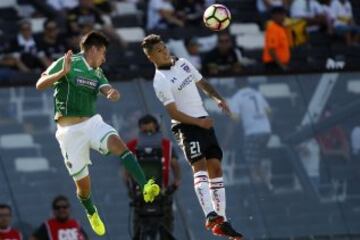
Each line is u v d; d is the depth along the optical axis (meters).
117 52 62.81
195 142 37.81
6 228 48.25
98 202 51.75
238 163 54.28
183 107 37.97
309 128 55.75
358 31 68.06
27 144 52.97
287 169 54.59
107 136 35.34
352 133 55.94
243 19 67.75
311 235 53.16
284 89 56.34
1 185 51.84
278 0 68.00
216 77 55.94
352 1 71.31
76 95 35.47
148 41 37.97
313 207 53.94
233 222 52.78
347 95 56.84
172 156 46.94
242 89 55.88
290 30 65.25
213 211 37.81
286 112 55.84
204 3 67.12
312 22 67.19
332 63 64.12
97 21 62.78
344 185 54.75
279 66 60.69
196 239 51.22
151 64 63.09
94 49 35.72
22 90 54.00
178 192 52.16
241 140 54.75
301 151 55.12
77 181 36.19
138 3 66.94
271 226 52.88
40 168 52.50
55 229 47.66
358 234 53.59
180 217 51.56
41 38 60.22
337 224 53.53
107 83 35.72
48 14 63.91
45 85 34.75
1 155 52.59
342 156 55.41
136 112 53.72
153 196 35.09
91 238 50.62
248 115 55.34
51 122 53.69
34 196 51.75
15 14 65.62
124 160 35.34
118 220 51.31
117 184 52.28
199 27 65.31
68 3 63.66
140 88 54.62
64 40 60.44
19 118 53.47
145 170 45.44
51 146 53.09
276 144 55.06
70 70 35.31
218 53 59.16
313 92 56.59
